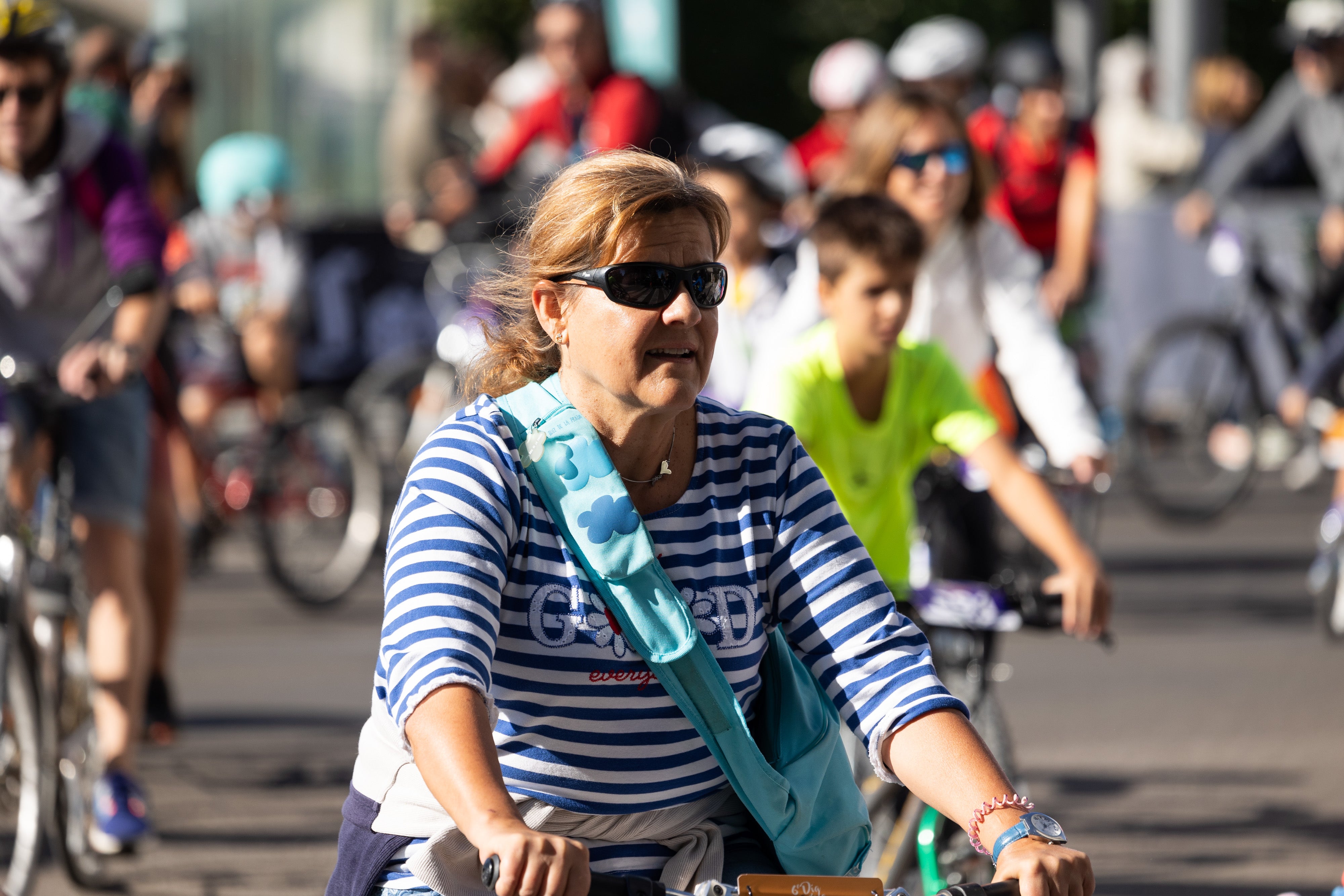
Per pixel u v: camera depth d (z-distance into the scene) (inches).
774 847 358.9
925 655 352.8
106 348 617.9
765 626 358.0
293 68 2135.8
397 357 1620.3
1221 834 714.2
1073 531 531.5
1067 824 730.8
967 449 550.0
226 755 843.4
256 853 695.1
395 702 316.8
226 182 1310.3
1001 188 1288.1
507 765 339.9
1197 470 1470.2
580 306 340.2
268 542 1219.2
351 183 2148.1
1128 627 1113.4
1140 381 1455.5
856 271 530.0
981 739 343.9
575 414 344.8
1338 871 668.7
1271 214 1664.6
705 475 354.6
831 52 1382.9
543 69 1796.3
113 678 661.9
